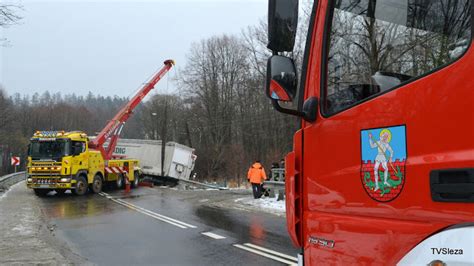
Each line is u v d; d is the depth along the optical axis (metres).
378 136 2.29
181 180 31.19
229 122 50.56
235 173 43.06
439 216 1.92
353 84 2.56
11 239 9.97
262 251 8.41
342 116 2.55
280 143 42.94
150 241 9.79
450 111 1.93
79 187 22.61
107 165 25.50
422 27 2.26
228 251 8.48
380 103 2.30
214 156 45.06
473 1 1.95
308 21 3.04
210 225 11.85
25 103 90.06
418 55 2.25
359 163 2.40
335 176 2.57
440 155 1.95
